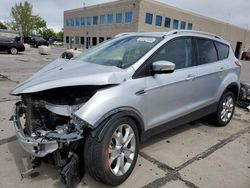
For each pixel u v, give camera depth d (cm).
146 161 345
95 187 283
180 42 378
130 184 292
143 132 320
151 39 358
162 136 436
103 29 4606
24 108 296
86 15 5044
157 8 4022
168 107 354
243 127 514
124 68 303
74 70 303
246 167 346
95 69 297
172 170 326
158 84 326
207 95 434
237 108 679
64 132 258
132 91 292
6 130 426
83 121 248
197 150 389
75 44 5572
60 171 263
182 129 477
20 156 342
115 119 269
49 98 283
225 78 471
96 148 258
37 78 300
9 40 2000
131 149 301
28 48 2722
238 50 6619
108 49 378
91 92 273
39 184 284
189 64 394
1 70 1098
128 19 4000
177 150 385
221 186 297
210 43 449
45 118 279
